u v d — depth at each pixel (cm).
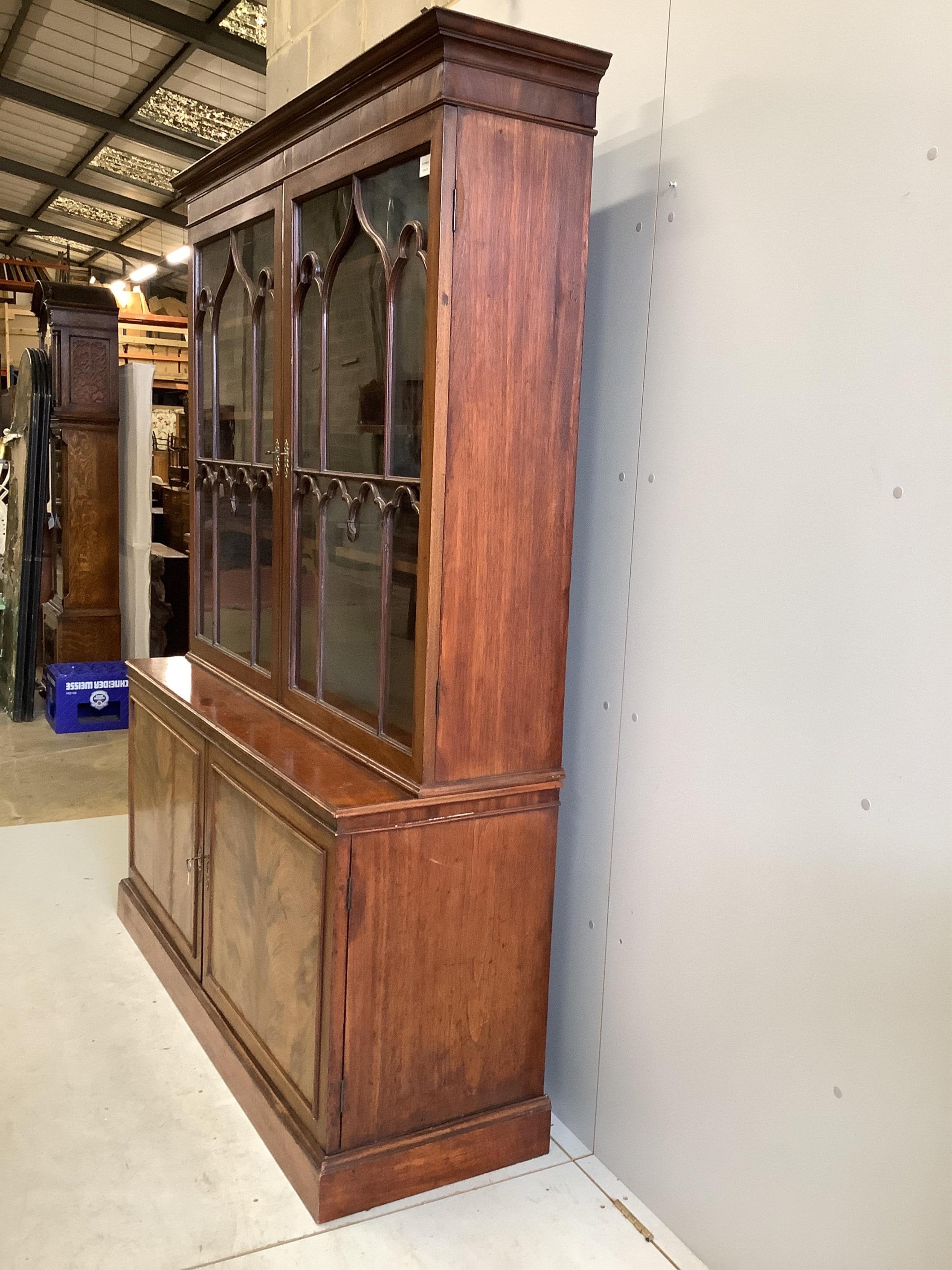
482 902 180
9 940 268
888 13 129
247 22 626
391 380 170
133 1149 190
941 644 127
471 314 157
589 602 192
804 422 145
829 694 143
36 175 1005
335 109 179
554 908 203
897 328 131
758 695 155
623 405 180
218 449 245
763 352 150
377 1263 166
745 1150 160
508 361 161
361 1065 173
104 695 479
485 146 153
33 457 470
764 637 153
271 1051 193
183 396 1129
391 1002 174
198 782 221
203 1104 204
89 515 498
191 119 805
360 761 184
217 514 247
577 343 168
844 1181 143
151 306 1228
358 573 184
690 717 169
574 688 198
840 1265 144
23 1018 232
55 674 474
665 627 173
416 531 166
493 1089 189
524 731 177
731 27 152
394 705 176
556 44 153
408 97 158
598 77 160
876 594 136
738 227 153
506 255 158
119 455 514
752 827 157
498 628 170
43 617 553
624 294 178
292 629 209
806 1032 149
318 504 196
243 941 203
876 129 132
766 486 151
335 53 269
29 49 739
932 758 129
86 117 820
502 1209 180
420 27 147
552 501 170
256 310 216
